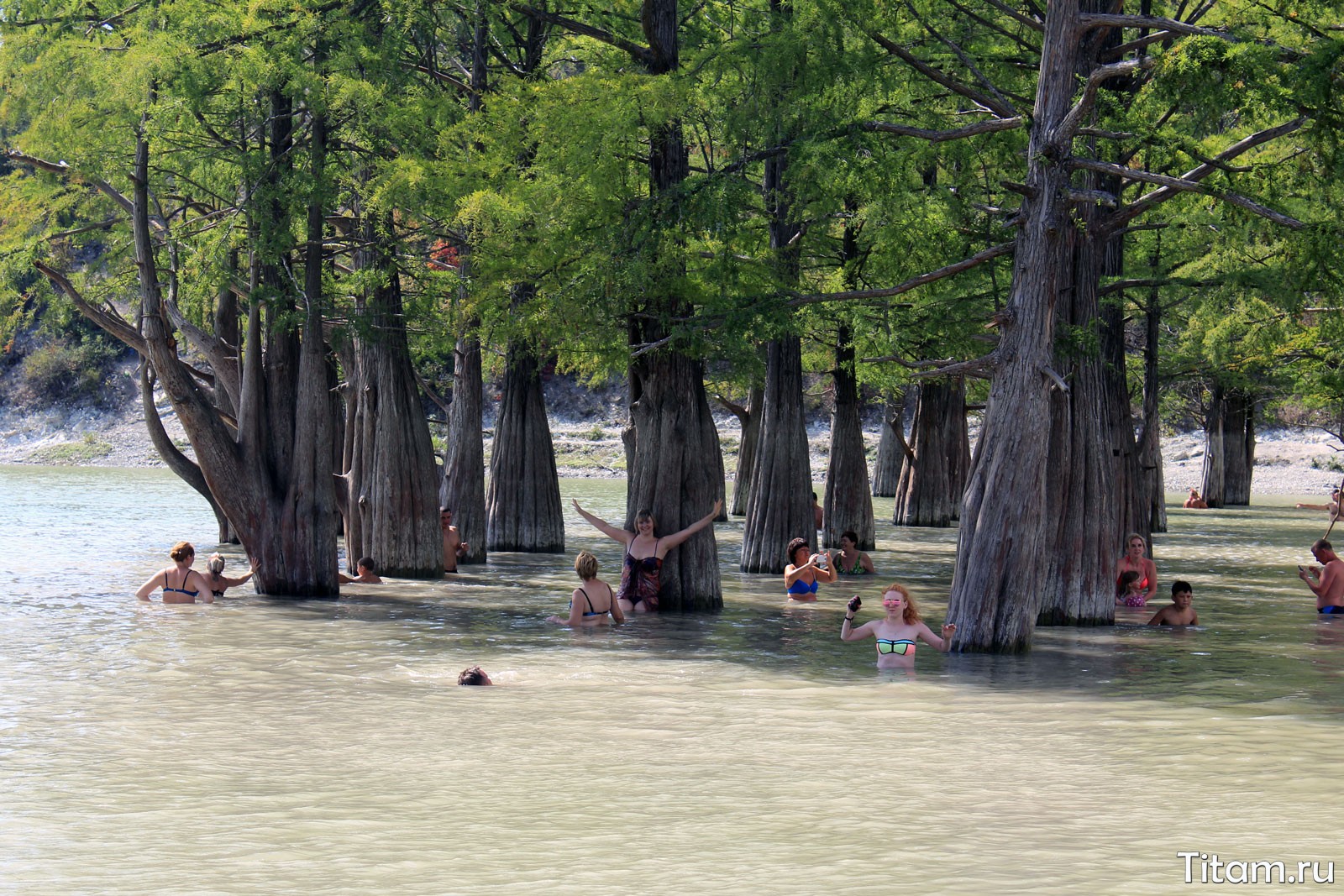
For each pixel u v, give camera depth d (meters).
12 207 50.88
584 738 26.34
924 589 55.91
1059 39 38.09
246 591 52.19
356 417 61.41
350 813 20.77
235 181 53.59
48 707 29.19
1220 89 34.34
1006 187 38.03
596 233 47.16
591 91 46.28
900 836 19.56
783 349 63.78
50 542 75.19
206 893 16.95
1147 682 33.56
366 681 32.81
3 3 52.41
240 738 26.16
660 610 47.91
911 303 60.31
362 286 54.78
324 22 50.66
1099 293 48.41
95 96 47.75
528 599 51.16
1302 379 82.25
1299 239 36.31
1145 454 97.00
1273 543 86.81
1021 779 23.14
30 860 18.31
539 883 17.34
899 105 46.00
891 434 133.25
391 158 54.78
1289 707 30.23
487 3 58.69
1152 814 20.91
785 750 25.38
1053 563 44.91
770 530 63.38
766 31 56.88
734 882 17.41
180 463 52.84
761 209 54.25
